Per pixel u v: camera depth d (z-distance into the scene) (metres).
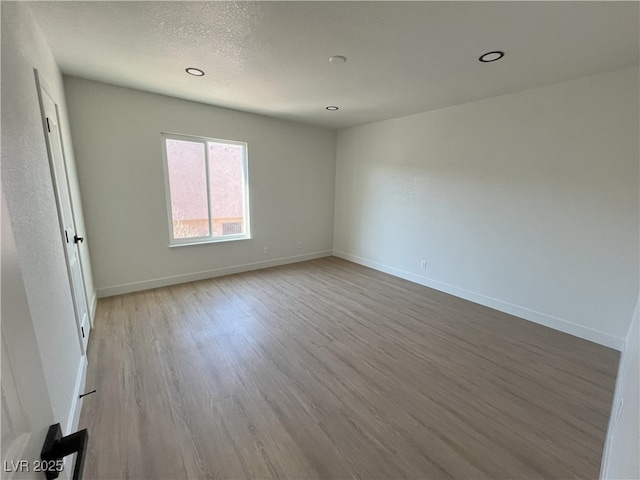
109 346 2.47
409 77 2.70
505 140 3.16
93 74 2.84
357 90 3.10
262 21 1.83
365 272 4.76
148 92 3.41
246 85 3.03
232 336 2.68
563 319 2.88
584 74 2.52
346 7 1.67
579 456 1.54
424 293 3.87
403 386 2.05
